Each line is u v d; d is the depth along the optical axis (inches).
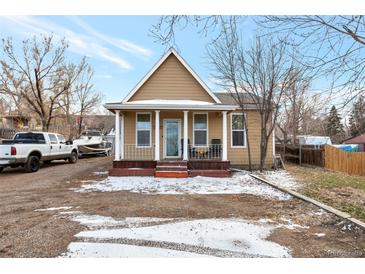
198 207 237.3
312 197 274.1
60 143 569.3
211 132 519.5
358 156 556.1
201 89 518.0
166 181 380.5
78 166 569.3
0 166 440.8
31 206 241.4
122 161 434.9
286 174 458.0
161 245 152.6
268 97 500.4
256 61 503.8
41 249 147.6
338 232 173.9
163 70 516.1
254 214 214.8
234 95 561.6
